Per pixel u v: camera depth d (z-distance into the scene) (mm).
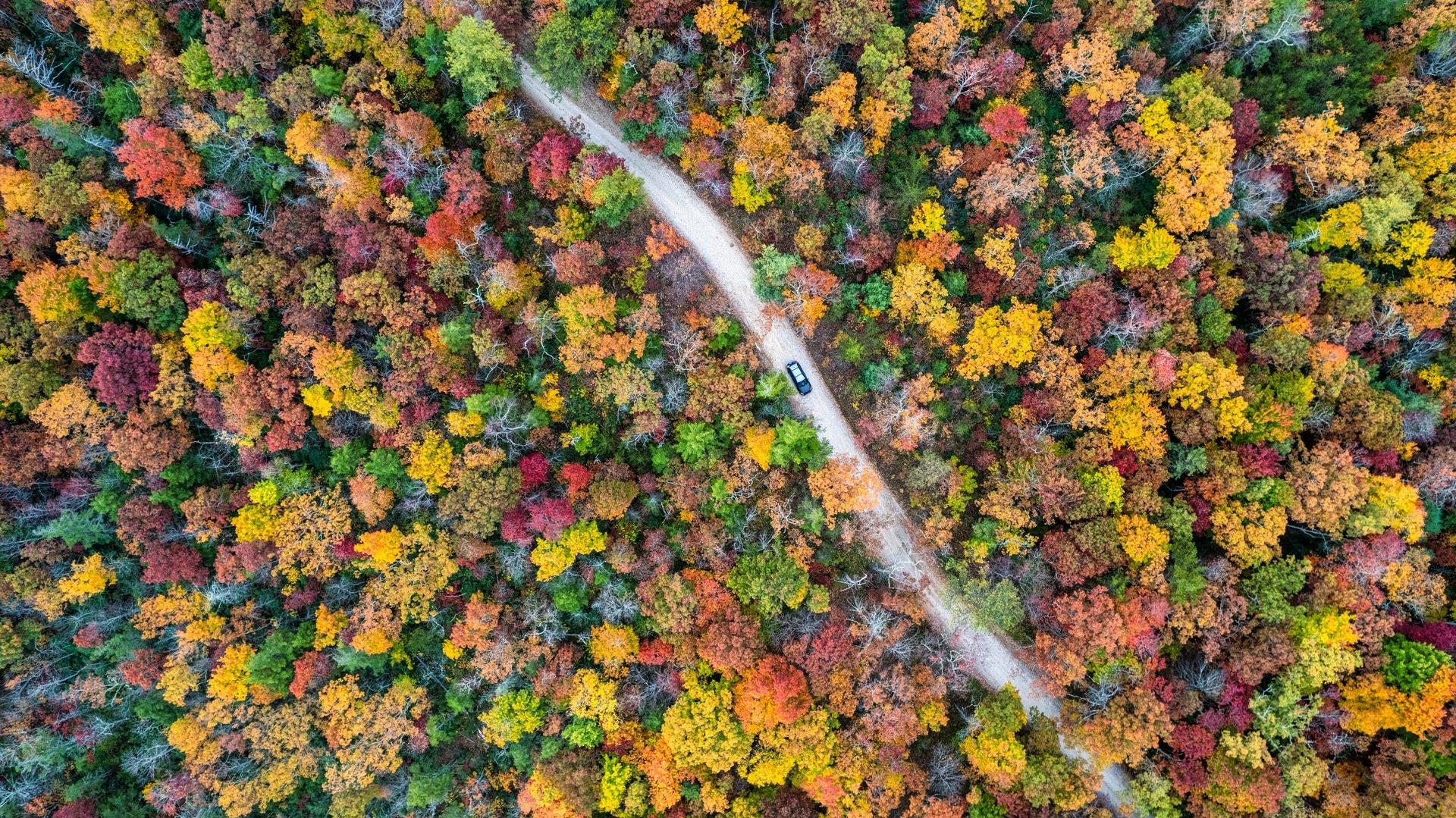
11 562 47938
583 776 48438
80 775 50000
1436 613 48781
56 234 46062
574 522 48000
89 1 43719
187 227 46781
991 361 47938
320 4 45156
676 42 48469
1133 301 48312
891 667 49469
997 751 47969
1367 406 48594
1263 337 49656
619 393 47406
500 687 50125
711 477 48750
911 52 48719
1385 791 46781
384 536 47125
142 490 48500
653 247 49500
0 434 45875
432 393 48625
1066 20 49375
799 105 50250
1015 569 49344
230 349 46406
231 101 45250
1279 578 47281
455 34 44250
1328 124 49594
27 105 44688
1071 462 48344
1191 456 47562
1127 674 48125
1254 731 47469
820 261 50031
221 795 48875
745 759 49000
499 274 46062
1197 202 48188
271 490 47875
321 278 46219
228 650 48281
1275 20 49438
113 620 49312
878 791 48594
